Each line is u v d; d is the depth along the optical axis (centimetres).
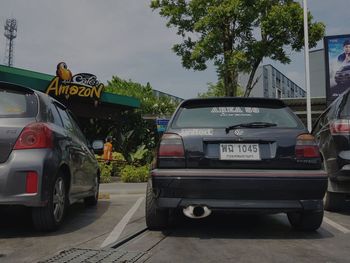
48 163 509
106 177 1538
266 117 529
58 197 549
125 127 2167
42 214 519
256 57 2038
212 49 2031
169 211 586
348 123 666
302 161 501
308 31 2045
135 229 563
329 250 461
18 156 498
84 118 2073
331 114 726
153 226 551
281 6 2000
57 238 509
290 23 1988
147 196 544
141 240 500
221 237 520
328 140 705
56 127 564
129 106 2066
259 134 504
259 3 1964
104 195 961
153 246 472
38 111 537
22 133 507
